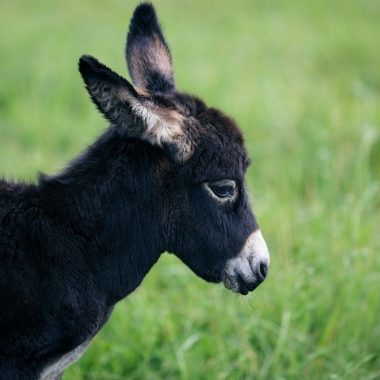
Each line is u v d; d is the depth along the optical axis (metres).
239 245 12.42
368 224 19.30
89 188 12.21
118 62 31.67
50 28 38.22
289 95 29.27
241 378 15.61
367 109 27.56
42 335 11.74
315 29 41.12
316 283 17.30
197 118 12.30
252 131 26.14
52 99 29.42
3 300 11.56
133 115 11.38
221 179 12.19
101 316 12.39
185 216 12.27
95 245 12.20
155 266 18.77
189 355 15.98
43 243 11.89
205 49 35.47
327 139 24.62
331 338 16.12
